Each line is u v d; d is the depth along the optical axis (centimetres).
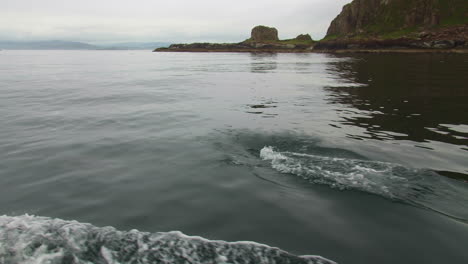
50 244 403
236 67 4112
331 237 444
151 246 407
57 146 877
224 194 582
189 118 1201
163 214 512
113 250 395
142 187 619
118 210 526
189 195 582
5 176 675
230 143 877
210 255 391
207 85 2225
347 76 2623
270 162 727
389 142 880
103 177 669
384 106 1377
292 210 519
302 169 678
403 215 498
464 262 391
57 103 1534
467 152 800
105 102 1562
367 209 517
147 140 925
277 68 3791
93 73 3359
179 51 12631
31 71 3622
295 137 920
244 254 396
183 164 736
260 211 519
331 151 797
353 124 1084
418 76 2383
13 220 473
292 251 411
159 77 2864
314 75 2828
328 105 1436
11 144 894
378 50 7206
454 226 468
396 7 9106
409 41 6862
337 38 9844
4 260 369
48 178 664
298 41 11594
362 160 727
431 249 416
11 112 1322
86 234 430
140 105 1480
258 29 12800
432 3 8406
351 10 10269
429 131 991
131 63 5441
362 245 425
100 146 876
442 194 566
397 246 423
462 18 7731
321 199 552
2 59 6994
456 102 1409
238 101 1572
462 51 5844
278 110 1340
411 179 623
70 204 548
